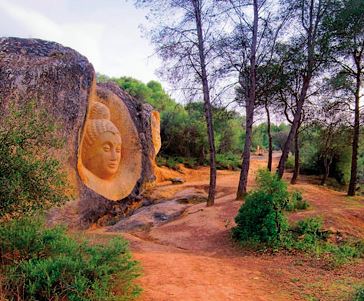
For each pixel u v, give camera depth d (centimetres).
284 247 1012
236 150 4353
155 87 5225
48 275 480
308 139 2670
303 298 668
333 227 1131
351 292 694
